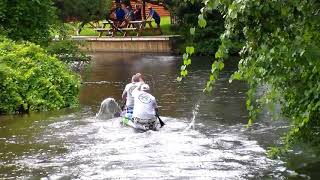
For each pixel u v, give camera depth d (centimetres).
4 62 1580
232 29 465
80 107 1559
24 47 1695
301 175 855
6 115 1453
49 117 1404
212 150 1030
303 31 461
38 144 1110
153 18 4012
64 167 939
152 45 3588
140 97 1249
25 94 1522
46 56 1666
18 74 1534
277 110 1123
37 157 1009
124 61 3006
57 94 1543
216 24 3272
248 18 454
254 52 507
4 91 1488
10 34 1898
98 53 3606
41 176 888
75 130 1239
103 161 970
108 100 1398
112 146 1080
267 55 495
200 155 995
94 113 1456
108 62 2959
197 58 3114
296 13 450
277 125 1238
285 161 933
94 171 909
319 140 816
